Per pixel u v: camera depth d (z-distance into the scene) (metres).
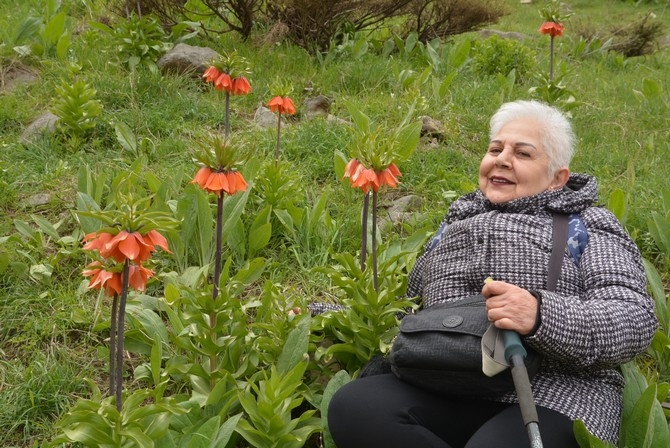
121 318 2.17
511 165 2.82
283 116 5.61
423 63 7.46
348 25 7.52
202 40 6.95
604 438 2.40
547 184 2.85
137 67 6.02
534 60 7.83
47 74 5.92
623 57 9.66
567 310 2.37
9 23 6.91
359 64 6.77
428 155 5.01
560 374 2.52
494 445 2.26
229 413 2.77
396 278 3.12
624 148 5.51
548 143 2.82
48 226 3.82
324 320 2.99
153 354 2.60
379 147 2.69
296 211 4.05
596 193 2.85
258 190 4.21
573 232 2.72
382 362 2.87
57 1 7.39
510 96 6.46
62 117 4.86
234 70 3.99
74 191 4.32
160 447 2.39
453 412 2.53
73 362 3.14
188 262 3.81
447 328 2.46
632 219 4.29
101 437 2.27
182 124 5.25
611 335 2.39
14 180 4.38
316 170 4.75
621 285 2.55
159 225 2.07
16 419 2.83
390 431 2.42
